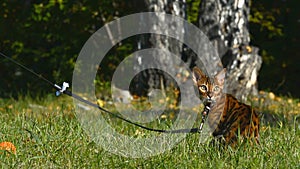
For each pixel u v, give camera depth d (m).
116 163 8.36
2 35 23.36
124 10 23.72
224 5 17.69
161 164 8.16
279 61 24.64
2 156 8.27
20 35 23.41
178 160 8.43
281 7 24.53
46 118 11.18
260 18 24.06
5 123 10.35
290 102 17.09
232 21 17.67
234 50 17.56
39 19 22.97
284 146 9.00
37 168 8.05
